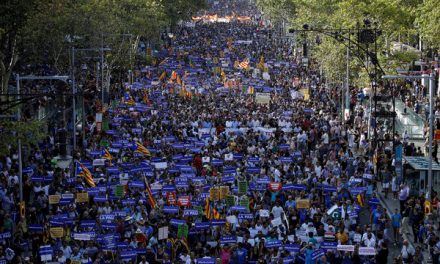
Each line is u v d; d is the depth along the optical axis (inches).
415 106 4308.6
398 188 2810.0
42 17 3595.0
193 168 2763.3
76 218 2278.5
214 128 3612.2
